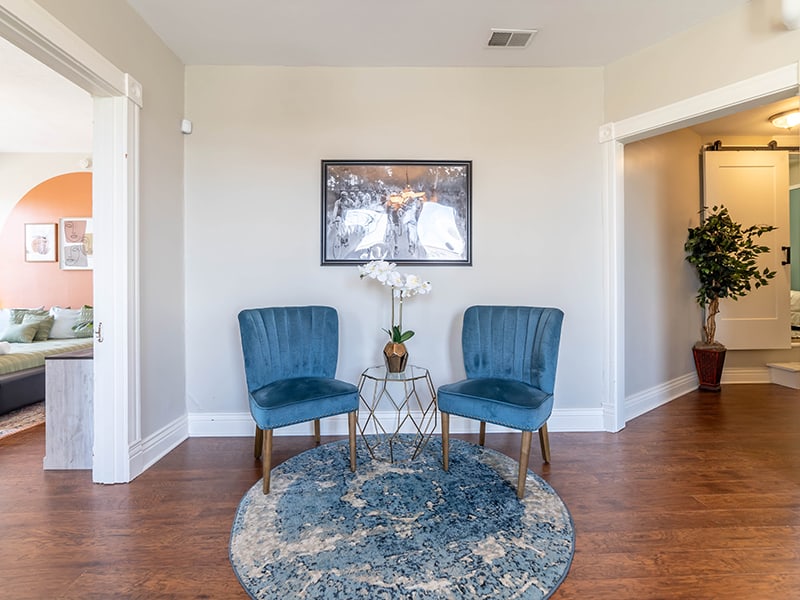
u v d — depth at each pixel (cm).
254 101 279
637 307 324
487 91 285
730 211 386
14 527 174
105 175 210
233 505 192
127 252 213
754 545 161
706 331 383
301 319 254
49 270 509
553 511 185
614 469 227
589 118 287
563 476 219
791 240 490
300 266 283
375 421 280
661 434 279
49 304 510
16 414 338
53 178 504
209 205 279
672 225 359
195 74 278
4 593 137
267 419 202
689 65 241
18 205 506
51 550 159
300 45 257
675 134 363
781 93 209
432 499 196
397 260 283
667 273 355
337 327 260
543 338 227
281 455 249
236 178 280
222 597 136
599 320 290
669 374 358
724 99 227
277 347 243
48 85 318
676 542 163
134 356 219
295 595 137
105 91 204
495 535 168
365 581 143
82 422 229
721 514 183
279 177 281
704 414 318
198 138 278
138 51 226
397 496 199
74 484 212
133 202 217
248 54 267
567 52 268
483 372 249
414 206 283
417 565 150
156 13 225
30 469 230
